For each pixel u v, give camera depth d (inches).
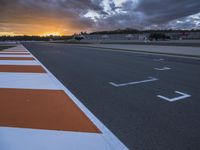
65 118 217.2
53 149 157.6
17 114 226.8
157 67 586.9
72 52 1211.2
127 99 286.5
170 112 236.8
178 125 202.7
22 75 466.0
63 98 289.0
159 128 196.4
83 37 4429.1
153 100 281.3
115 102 273.3
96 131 188.4
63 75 471.2
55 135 179.8
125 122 209.8
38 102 270.2
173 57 869.2
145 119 217.3
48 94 309.7
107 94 311.9
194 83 382.9
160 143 169.0
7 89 338.3
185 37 3164.4
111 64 658.2
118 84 378.9
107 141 170.7
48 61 745.0
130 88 348.5
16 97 292.8
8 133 183.3
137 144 167.3
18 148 159.3
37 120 210.8
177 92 320.5
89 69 559.5
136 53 1098.7
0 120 210.4
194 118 219.5
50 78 431.5
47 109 243.6
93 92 323.3
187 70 530.9
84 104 265.4
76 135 180.4
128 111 240.4
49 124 201.8
